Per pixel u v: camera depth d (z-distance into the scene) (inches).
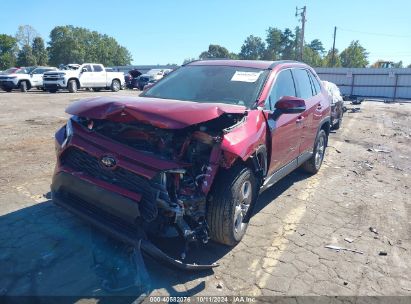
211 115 134.8
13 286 128.0
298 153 225.5
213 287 134.4
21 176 238.4
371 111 824.9
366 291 137.4
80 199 145.1
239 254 156.6
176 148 136.9
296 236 175.8
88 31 4817.9
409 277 147.9
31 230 164.6
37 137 363.6
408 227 193.3
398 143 425.4
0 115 518.9
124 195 128.4
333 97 476.7
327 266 152.1
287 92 208.1
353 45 3848.4
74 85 1022.4
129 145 139.9
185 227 132.6
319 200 225.5
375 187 256.5
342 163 321.1
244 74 193.3
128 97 162.4
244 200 160.7
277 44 3612.2
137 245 127.0
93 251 148.1
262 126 166.4
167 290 131.0
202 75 199.5
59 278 133.0
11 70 1117.1
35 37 4382.4
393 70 1439.5
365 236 180.5
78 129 147.9
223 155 140.3
